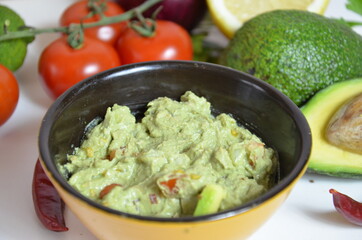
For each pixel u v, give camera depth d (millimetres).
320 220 266
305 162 216
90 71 341
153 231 193
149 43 363
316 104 305
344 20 406
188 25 424
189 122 259
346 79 322
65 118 250
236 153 242
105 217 193
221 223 192
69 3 469
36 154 314
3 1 466
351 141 275
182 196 217
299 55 317
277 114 257
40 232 259
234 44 347
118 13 402
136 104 285
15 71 378
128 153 246
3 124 330
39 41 423
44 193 264
